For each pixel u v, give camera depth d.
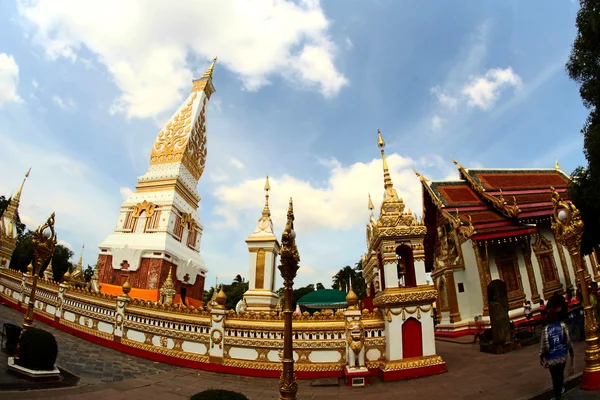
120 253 25.09
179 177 29.42
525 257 21.92
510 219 22.42
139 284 24.25
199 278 30.42
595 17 12.85
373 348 10.64
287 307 5.89
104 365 10.34
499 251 21.50
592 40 13.33
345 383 9.61
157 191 28.92
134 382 8.96
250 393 8.73
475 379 9.14
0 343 10.37
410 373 9.84
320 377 10.17
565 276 22.50
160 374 10.04
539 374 9.03
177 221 28.56
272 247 17.08
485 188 24.73
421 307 10.62
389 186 12.23
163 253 24.86
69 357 10.76
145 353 11.92
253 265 16.92
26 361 8.09
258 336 10.86
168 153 31.03
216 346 11.01
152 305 12.52
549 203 23.41
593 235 16.61
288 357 5.66
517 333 14.34
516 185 25.95
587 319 7.71
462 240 21.84
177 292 26.39
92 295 14.20
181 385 9.10
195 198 32.59
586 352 7.54
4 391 6.85
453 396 7.81
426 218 26.91
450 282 21.84
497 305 13.48
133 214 27.73
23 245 35.19
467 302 21.23
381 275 11.91
